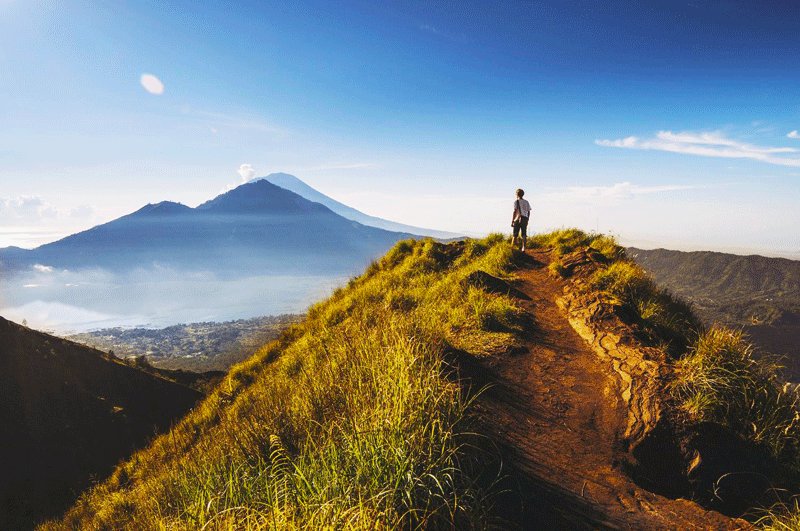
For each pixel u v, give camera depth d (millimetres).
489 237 18125
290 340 14266
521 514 3451
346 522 2957
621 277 9203
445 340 6496
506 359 6574
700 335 6215
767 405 4492
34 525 35125
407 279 14375
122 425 53812
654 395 4859
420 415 3982
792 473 4059
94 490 12320
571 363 6469
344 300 14289
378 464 3400
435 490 3262
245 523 3480
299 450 4586
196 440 10148
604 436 4727
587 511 3650
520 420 4973
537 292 10539
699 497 4008
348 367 6086
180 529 3854
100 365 64812
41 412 51531
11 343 60750
